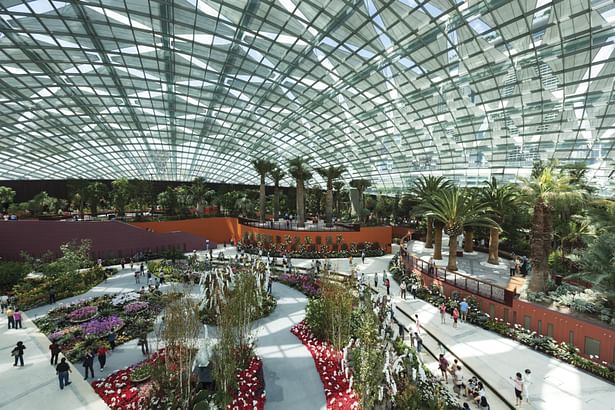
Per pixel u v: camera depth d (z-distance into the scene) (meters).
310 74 32.84
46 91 37.06
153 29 25.84
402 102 35.41
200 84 37.44
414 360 13.11
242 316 14.46
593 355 14.41
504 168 39.16
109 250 40.94
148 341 17.11
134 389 12.62
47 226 37.88
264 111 45.62
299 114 45.09
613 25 19.14
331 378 13.42
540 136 32.25
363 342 12.78
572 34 20.59
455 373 12.51
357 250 43.09
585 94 25.33
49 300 23.94
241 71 33.69
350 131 47.56
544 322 16.50
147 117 48.69
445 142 40.78
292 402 11.94
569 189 18.91
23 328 19.14
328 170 47.75
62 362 12.75
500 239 33.88
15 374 13.85
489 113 32.25
